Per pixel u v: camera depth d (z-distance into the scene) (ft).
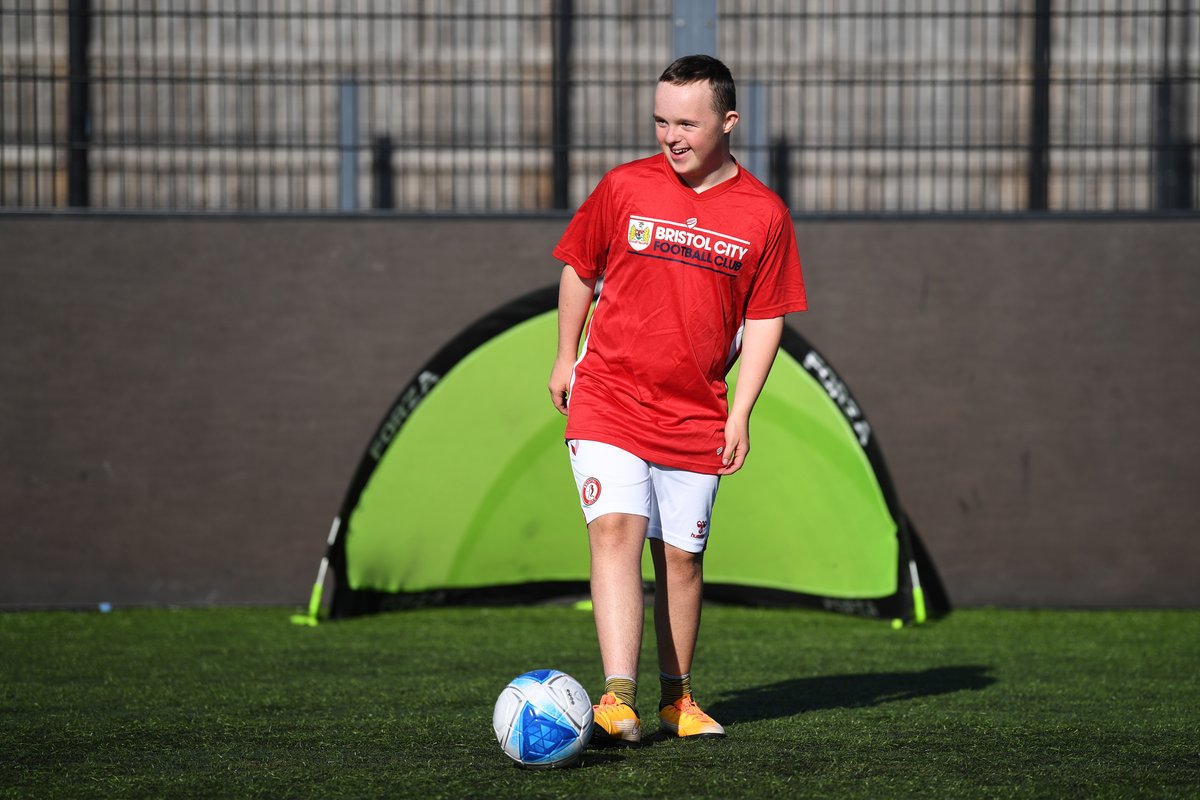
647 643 58.54
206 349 71.51
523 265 72.64
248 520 71.56
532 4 92.43
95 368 71.00
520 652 55.72
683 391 32.86
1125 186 91.25
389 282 72.33
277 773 31.91
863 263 72.23
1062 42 91.50
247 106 90.99
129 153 89.56
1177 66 91.15
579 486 33.12
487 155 80.84
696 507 33.55
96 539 70.85
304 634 61.16
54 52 88.02
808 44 92.43
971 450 71.87
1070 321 71.72
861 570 67.36
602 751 33.42
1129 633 62.59
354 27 91.56
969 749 34.73
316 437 71.92
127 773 32.14
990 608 71.46
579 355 35.60
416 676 49.16
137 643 58.39
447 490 68.18
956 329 71.97
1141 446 71.46
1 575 70.38
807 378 66.08
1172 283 71.61
